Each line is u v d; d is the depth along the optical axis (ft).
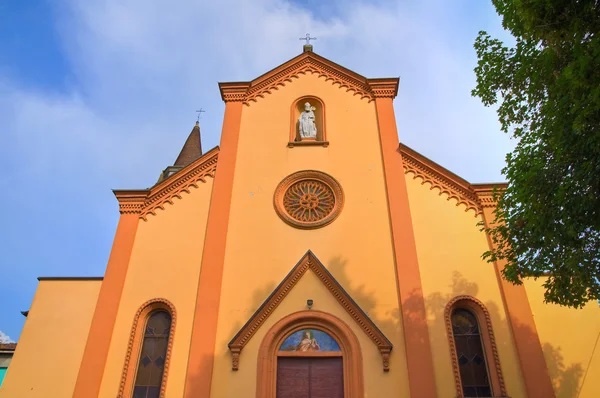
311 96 65.46
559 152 33.81
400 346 46.16
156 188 56.85
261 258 52.16
